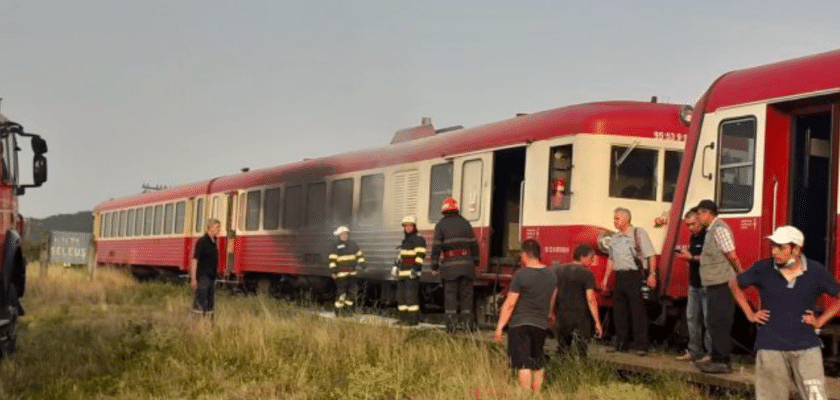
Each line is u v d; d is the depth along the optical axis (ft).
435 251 44.65
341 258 59.06
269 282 81.25
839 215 31.17
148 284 90.38
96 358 40.24
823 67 32.27
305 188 72.64
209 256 47.09
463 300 44.83
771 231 34.01
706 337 34.22
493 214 52.60
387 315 54.85
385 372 35.27
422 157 56.90
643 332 36.94
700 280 33.32
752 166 34.45
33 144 37.73
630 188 44.39
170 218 102.12
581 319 35.50
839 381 29.99
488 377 33.09
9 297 37.88
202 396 33.94
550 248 45.24
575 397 31.24
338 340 41.75
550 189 45.96
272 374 37.29
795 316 24.49
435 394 32.86
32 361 39.78
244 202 84.17
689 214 33.99
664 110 45.42
